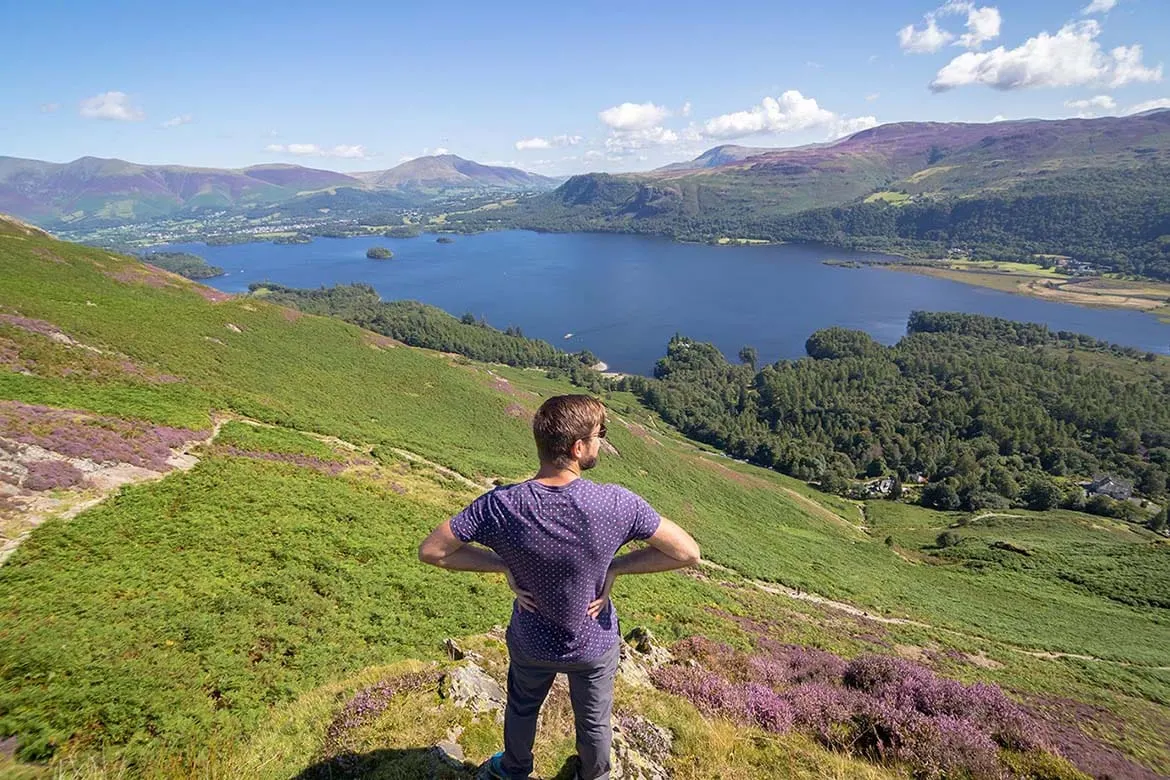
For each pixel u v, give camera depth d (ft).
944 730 26.73
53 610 41.27
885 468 452.76
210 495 69.15
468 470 131.23
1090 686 102.58
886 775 22.45
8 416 71.00
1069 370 577.43
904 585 170.19
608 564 11.78
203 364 140.36
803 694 30.91
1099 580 197.26
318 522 70.23
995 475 406.00
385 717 20.08
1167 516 327.26
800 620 101.71
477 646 29.17
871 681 35.55
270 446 96.07
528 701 13.82
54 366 99.25
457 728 19.70
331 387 163.63
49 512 56.44
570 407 11.59
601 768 14.48
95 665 35.14
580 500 11.23
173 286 192.34
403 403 175.63
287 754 19.47
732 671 38.34
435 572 64.28
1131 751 62.18
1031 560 218.59
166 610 43.86
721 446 478.18
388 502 86.94
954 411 507.71
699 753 20.40
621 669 30.04
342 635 46.47
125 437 77.36
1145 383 543.39
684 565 11.92
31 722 29.32
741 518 209.46
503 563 12.06
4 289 137.69
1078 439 477.36
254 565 56.34
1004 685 88.12
